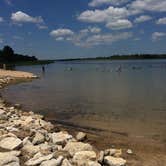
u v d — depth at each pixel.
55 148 9.26
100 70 94.62
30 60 159.62
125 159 9.34
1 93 29.34
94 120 16.08
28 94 28.72
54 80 49.06
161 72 75.31
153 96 26.66
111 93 29.50
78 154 8.55
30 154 8.37
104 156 9.00
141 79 50.19
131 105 21.41
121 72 79.19
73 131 13.66
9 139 9.15
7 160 7.39
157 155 9.95
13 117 14.98
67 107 20.62
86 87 36.50
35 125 12.80
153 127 14.26
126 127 14.30
